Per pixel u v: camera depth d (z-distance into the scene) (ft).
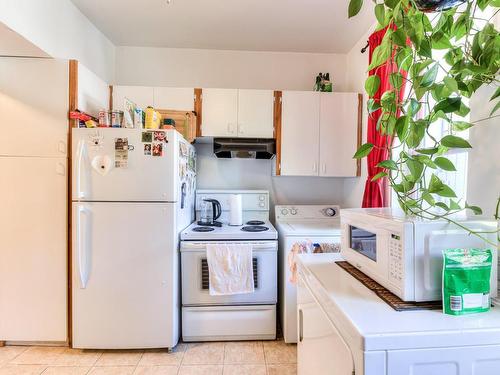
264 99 8.01
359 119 8.15
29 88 6.07
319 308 3.13
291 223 8.26
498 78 3.10
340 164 8.14
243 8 6.88
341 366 2.48
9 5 4.87
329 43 8.57
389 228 2.89
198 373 5.58
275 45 8.75
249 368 5.75
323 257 4.28
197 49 9.05
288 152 8.05
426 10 2.63
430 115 2.85
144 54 8.96
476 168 3.49
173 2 6.66
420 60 2.97
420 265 2.68
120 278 6.06
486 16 3.63
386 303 2.68
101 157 5.96
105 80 8.39
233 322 6.66
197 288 6.56
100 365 5.77
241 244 6.53
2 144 6.10
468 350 2.17
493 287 2.75
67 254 6.19
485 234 2.77
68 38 6.58
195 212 8.59
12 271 6.18
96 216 5.99
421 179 3.18
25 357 5.95
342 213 4.16
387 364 2.10
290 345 6.59
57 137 6.12
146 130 6.03
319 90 8.37
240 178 9.20
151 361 5.93
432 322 2.32
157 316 6.14
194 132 7.72
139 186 6.04
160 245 6.11
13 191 6.13
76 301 6.03
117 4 6.77
